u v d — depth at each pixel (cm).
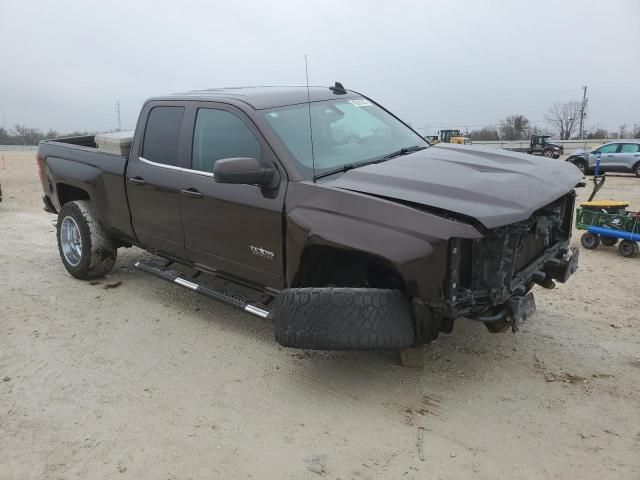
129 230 539
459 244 315
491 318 348
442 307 319
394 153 443
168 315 511
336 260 383
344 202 348
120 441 322
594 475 291
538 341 452
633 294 581
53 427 337
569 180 402
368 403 361
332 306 333
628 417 342
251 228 405
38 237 834
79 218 580
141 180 499
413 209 325
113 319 502
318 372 402
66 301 546
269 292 418
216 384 387
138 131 512
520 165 403
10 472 297
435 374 397
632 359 420
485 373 398
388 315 333
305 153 401
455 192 333
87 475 294
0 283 598
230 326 486
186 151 460
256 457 307
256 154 406
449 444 317
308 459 305
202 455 309
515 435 325
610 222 793
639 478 288
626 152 2436
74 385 386
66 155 607
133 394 374
